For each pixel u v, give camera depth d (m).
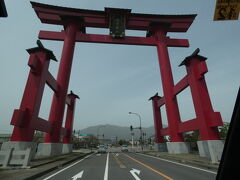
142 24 31.69
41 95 18.52
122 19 30.92
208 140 17.58
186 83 22.53
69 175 9.16
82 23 30.97
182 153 23.98
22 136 15.84
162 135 32.22
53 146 21.80
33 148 16.66
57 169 11.38
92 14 30.78
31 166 10.90
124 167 12.14
